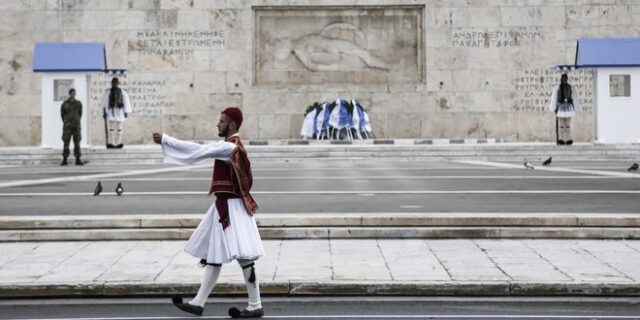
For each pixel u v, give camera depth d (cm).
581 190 1884
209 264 946
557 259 1199
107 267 1163
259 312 950
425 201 1689
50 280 1080
